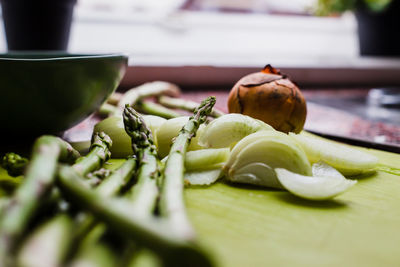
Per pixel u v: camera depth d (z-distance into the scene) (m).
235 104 0.48
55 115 0.45
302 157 0.38
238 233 0.31
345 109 0.79
